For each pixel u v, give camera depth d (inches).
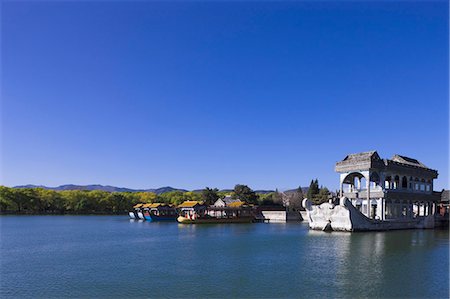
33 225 4475.9
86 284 1323.8
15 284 1331.2
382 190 3297.2
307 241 2487.7
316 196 6540.4
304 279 1366.9
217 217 4879.4
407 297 1149.1
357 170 3380.9
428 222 3548.2
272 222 5201.8
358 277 1391.5
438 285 1279.5
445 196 4325.8
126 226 4323.3
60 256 1921.8
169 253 1998.0
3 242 2576.3
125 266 1631.4
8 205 6978.4
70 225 4500.5
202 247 2240.4
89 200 7854.3
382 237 2706.7
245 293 1200.8
